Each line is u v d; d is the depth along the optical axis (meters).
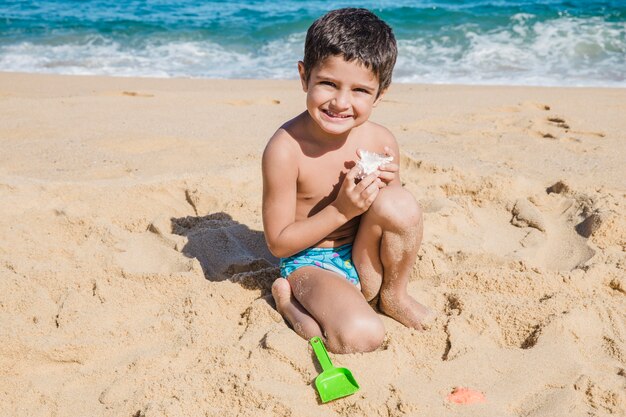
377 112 6.55
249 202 3.95
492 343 2.53
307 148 2.68
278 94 7.66
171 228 3.68
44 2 15.41
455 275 2.97
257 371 2.34
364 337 2.40
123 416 2.20
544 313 2.62
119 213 3.85
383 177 2.53
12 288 2.88
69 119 6.16
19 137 5.47
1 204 3.83
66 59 10.76
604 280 2.97
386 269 2.64
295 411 2.15
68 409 2.26
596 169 4.58
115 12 14.23
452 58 10.23
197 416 2.15
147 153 5.02
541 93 7.54
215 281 3.14
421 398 2.19
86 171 4.56
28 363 2.46
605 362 2.40
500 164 4.73
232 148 5.09
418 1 14.20
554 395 2.21
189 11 14.31
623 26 11.23
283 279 2.71
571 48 10.39
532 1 13.38
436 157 4.90
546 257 3.35
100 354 2.53
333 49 2.39
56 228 3.55
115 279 2.96
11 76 9.06
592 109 6.54
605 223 3.43
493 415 2.12
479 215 3.76
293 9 14.25
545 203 3.86
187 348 2.49
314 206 2.77
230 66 10.36
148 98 7.36
